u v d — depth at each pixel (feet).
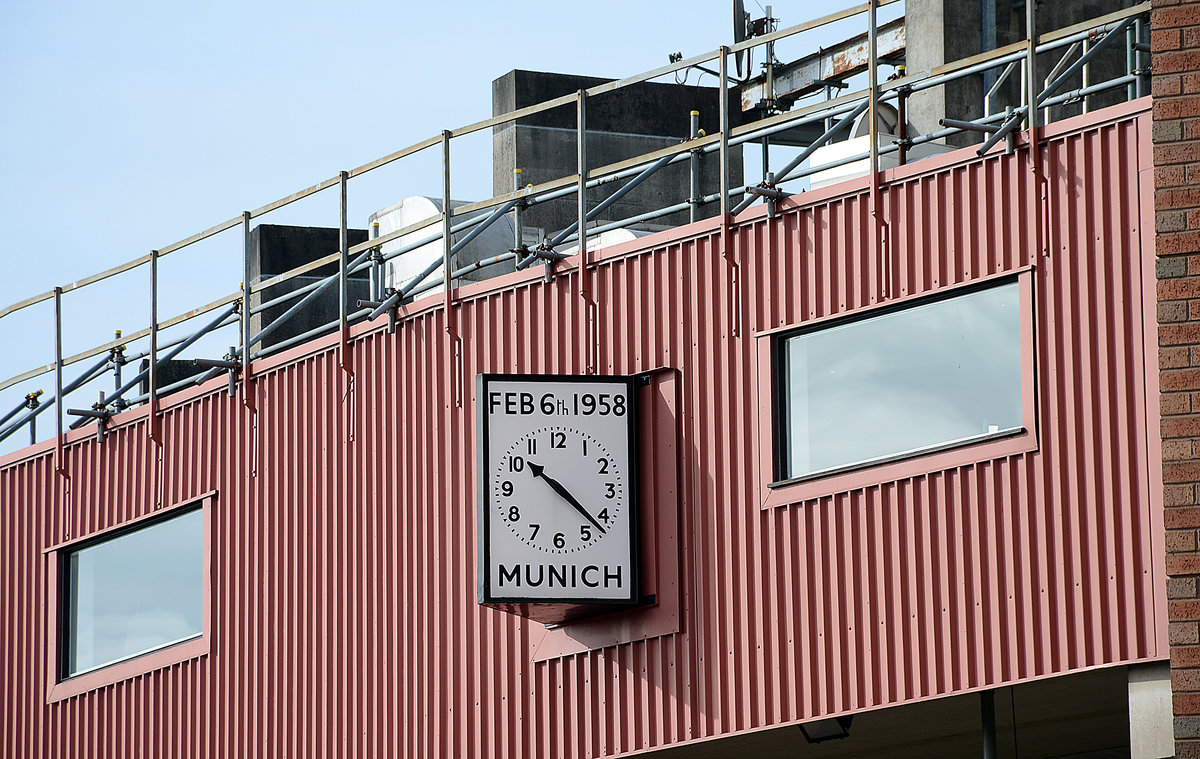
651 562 63.82
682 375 64.39
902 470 57.88
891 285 59.31
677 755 67.41
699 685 62.23
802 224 61.98
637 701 63.87
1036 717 63.00
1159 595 51.57
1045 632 53.98
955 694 55.77
